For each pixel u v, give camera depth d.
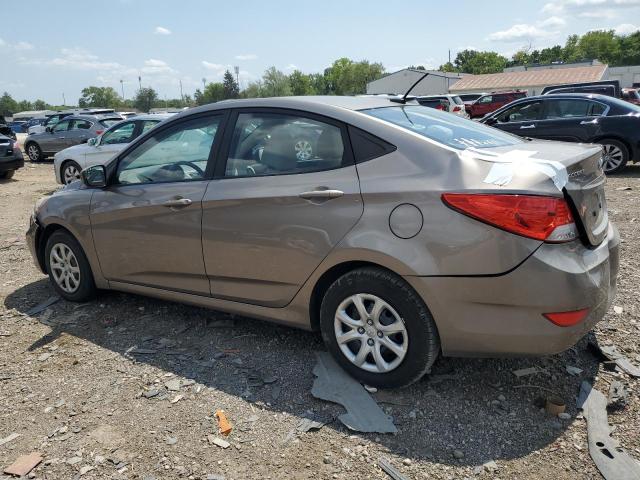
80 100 131.00
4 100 135.75
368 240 2.98
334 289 3.21
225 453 2.72
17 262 6.11
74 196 4.48
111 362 3.67
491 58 120.62
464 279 2.77
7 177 14.11
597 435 2.72
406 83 69.62
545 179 2.71
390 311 3.03
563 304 2.67
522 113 11.50
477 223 2.72
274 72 80.19
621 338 3.69
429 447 2.71
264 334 3.97
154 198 3.91
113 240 4.23
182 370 3.52
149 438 2.86
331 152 3.25
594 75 51.41
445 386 3.20
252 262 3.49
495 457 2.62
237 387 3.29
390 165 3.03
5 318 4.49
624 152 10.48
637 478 2.44
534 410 2.96
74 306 4.67
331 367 3.43
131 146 4.18
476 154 2.94
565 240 2.71
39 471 2.64
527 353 2.77
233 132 3.68
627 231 6.30
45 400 3.26
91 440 2.86
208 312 4.42
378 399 3.09
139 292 4.27
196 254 3.76
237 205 3.49
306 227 3.21
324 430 2.87
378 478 2.53
